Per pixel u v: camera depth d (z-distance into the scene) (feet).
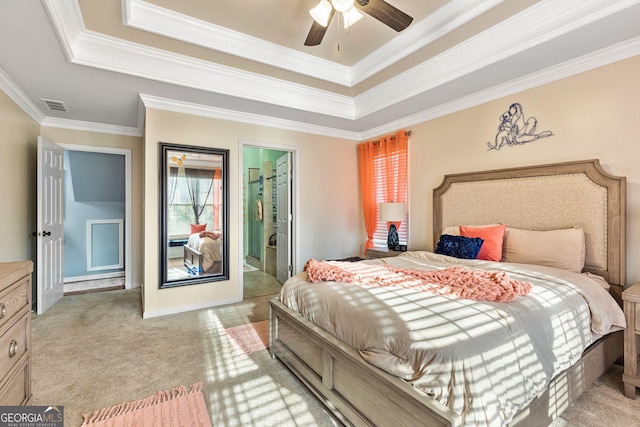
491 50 8.07
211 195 11.80
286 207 14.96
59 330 9.52
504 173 9.51
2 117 9.08
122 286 15.14
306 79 11.06
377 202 14.74
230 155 12.23
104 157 16.71
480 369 3.81
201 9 7.87
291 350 6.96
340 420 5.23
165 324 10.02
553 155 8.54
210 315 10.89
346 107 12.99
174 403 5.92
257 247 20.53
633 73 7.14
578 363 5.75
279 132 13.47
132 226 14.79
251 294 13.65
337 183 15.20
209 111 11.62
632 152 7.20
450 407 3.66
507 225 9.44
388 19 6.36
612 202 7.31
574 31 6.66
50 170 11.93
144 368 7.25
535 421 4.61
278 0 7.49
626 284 7.31
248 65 9.95
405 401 4.01
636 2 5.77
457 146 11.12
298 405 5.90
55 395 6.15
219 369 7.23
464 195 10.69
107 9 7.07
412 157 12.90
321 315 6.01
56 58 7.77
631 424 5.30
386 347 4.47
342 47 9.84
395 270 7.45
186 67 9.46
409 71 10.37
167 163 10.93
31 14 6.11
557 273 6.86
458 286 5.84
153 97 10.46
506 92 9.57
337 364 5.38
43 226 11.24
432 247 12.14
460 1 7.57
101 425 5.27
